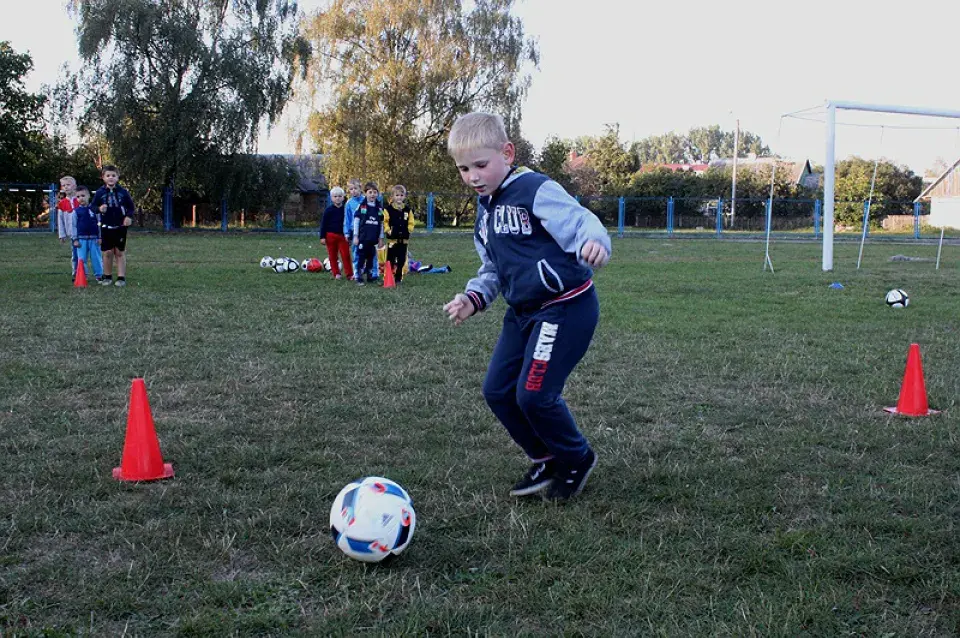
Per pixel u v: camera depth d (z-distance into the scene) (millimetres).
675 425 4703
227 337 7484
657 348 7090
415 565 2875
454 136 3270
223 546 2939
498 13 38875
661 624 2449
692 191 54406
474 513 3316
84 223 11633
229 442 4258
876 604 2568
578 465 3428
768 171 55250
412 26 37938
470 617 2496
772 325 8508
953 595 2627
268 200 34406
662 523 3215
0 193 35219
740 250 24906
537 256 3234
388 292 11344
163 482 3674
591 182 60625
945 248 27141
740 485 3668
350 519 2836
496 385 3457
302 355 6660
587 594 2619
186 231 33688
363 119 37500
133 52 31094
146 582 2711
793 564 2834
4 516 3252
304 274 14000
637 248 26000
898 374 6012
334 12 37844
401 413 4875
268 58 32781
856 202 46125
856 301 10711
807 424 4699
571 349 3287
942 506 3418
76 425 4543
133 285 11844
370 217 12297
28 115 36969
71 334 7453
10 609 2529
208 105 31969
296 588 2691
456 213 44469
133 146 31938
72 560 2875
